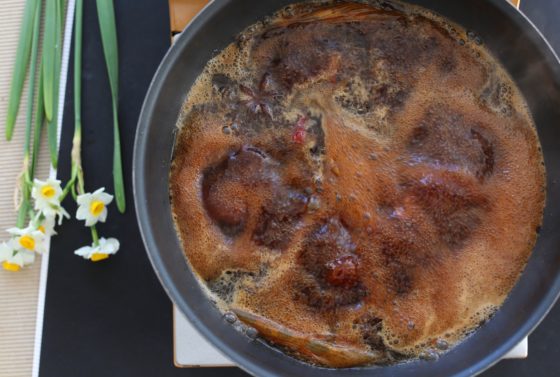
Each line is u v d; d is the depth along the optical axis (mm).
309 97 545
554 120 524
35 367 600
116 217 606
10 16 617
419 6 546
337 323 530
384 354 528
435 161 534
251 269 537
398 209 531
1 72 616
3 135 615
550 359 592
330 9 551
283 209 536
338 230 532
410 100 542
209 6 513
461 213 532
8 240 608
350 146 538
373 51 547
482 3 518
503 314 525
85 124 611
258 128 544
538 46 507
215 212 541
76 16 604
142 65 611
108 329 603
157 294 604
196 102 547
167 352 599
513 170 537
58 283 606
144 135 509
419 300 529
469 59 546
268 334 531
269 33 550
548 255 522
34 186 568
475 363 505
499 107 543
